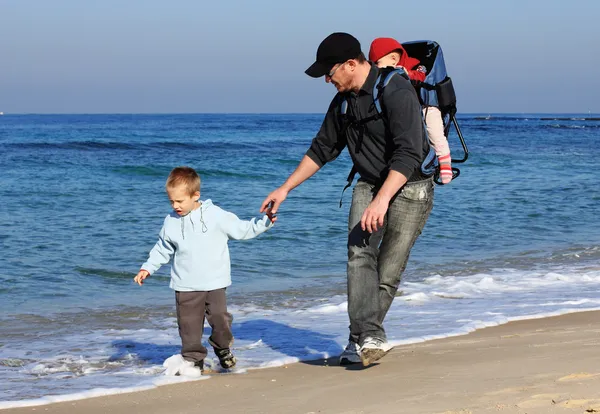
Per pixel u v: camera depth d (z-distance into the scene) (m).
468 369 3.92
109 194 16.98
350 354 4.23
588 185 20.12
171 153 34.22
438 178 4.09
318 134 4.14
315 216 13.42
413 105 3.66
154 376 4.30
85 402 3.69
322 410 3.29
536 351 4.36
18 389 4.09
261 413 3.32
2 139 44.56
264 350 5.00
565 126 107.19
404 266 4.09
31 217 12.94
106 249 9.98
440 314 6.24
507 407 3.03
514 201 16.27
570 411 2.89
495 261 9.52
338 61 3.71
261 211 4.15
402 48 4.21
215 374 4.24
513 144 47.62
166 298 7.41
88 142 38.44
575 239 11.48
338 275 8.59
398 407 3.21
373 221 3.58
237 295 7.45
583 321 5.73
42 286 7.83
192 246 4.12
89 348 5.34
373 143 3.83
